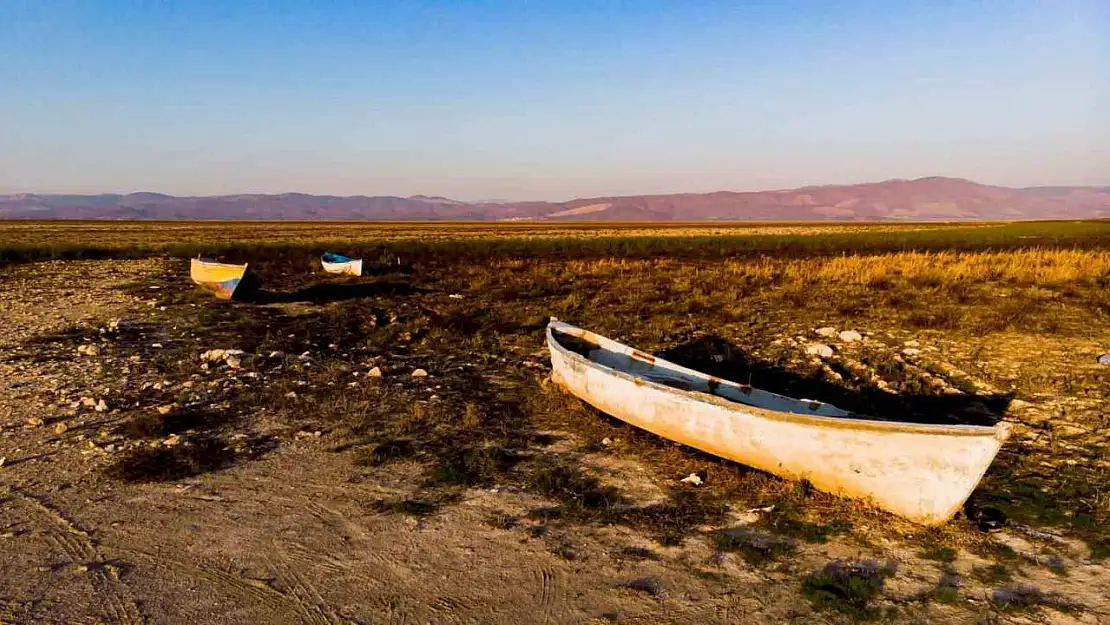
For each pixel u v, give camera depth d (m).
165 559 5.79
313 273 28.50
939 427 6.19
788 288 21.11
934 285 21.22
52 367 11.84
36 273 27.91
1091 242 48.50
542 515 6.67
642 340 14.96
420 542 6.17
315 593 5.34
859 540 6.23
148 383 10.84
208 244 47.88
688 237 60.56
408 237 68.69
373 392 10.65
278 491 7.18
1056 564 5.80
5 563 5.63
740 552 6.01
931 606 5.23
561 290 22.78
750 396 9.18
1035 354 12.48
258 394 10.37
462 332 15.80
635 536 6.32
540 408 10.09
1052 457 8.05
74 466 7.65
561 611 5.15
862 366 12.38
